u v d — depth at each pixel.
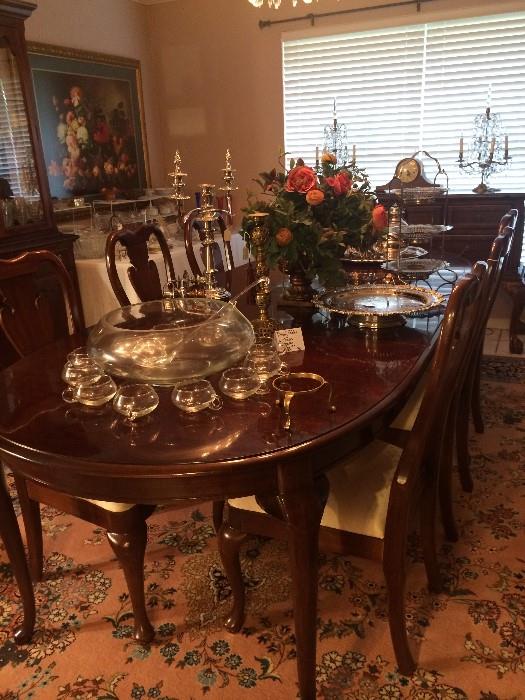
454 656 1.47
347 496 1.37
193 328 1.46
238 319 1.54
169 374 1.35
